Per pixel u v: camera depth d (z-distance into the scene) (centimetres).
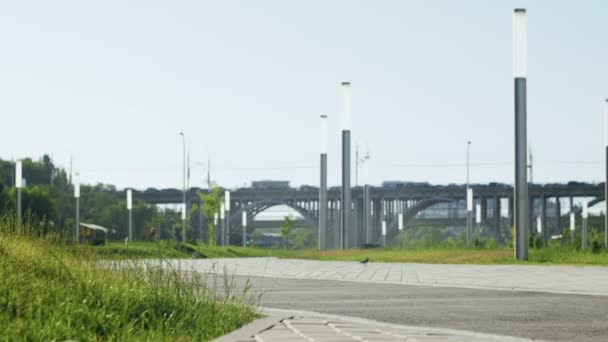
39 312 755
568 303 1274
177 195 13900
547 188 12600
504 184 12288
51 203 9669
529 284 1695
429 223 14350
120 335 762
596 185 12550
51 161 15688
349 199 4150
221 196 9212
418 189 12275
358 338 780
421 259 2989
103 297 870
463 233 13438
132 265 1049
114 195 14050
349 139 4131
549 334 899
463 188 12306
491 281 1800
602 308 1193
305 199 12612
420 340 777
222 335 809
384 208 12156
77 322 758
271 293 1510
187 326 863
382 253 3525
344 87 4128
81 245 1088
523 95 2739
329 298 1396
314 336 793
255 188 12550
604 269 2283
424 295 1445
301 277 2053
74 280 912
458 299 1356
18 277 858
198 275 1089
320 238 4403
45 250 998
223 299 1088
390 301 1328
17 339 675
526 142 2744
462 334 848
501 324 996
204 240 12094
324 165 4412
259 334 805
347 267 2628
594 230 5344
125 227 13112
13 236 1020
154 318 841
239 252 5438
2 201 9050
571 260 2708
